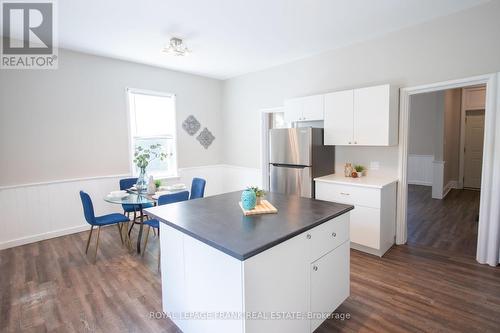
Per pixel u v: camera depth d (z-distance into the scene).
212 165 5.80
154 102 4.86
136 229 4.23
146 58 4.31
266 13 2.82
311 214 1.95
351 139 3.43
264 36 3.43
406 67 3.26
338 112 3.54
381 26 3.19
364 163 3.74
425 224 4.20
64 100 3.88
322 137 3.82
